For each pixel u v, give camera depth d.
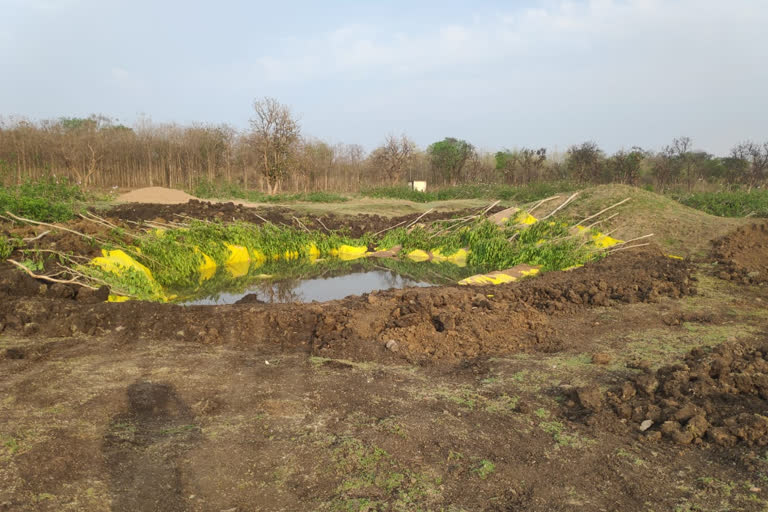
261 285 11.41
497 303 8.13
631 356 6.23
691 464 3.89
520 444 4.17
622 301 8.94
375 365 5.93
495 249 14.03
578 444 4.18
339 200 26.53
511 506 3.35
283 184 35.59
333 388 5.14
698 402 4.74
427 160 45.25
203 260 13.01
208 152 35.62
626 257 13.18
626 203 17.05
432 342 6.63
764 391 4.82
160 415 4.36
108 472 3.46
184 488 3.37
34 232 10.16
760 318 8.00
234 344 6.43
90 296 7.86
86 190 21.48
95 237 10.59
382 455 3.90
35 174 27.42
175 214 16.27
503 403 4.96
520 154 41.12
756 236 14.17
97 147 31.75
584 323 7.67
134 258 10.93
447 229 17.34
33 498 3.09
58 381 4.89
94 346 6.02
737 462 3.87
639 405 4.81
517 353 6.41
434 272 13.33
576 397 4.99
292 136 30.22
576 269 12.21
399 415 4.59
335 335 6.67
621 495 3.50
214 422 4.29
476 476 3.68
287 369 5.62
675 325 7.59
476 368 5.87
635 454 4.04
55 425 3.98
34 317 6.58
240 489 3.40
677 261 12.44
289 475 3.59
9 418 4.05
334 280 12.13
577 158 36.72
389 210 23.52
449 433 4.31
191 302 9.66
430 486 3.54
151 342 6.30
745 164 34.66
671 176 36.69
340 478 3.58
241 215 18.08
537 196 28.33
